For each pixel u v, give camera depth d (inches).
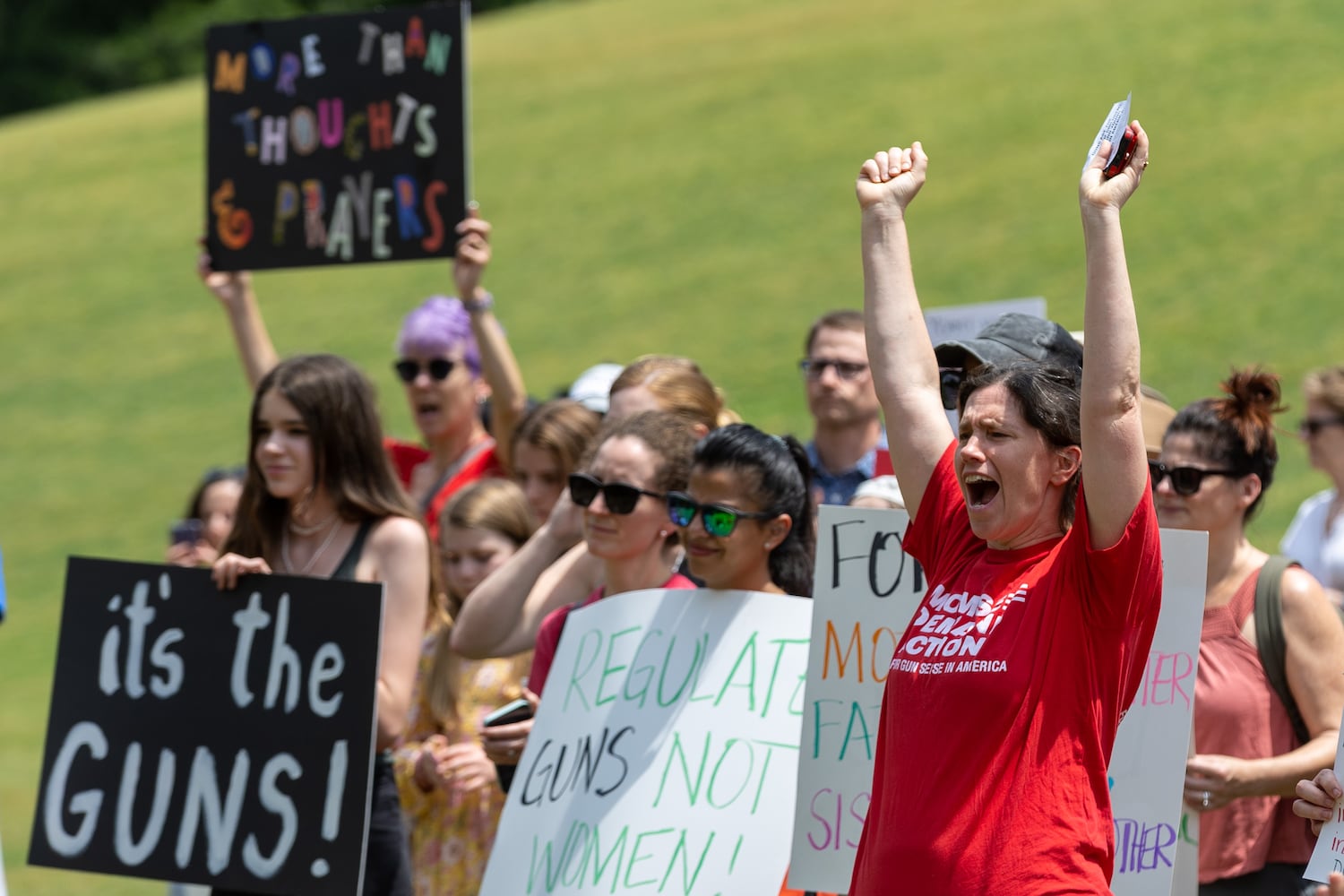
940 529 333.7
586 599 474.6
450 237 639.1
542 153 2891.2
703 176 2598.4
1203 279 1792.6
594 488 449.1
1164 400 478.3
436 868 537.6
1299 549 709.3
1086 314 298.2
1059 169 2240.4
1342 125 2084.2
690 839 404.2
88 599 490.6
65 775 482.6
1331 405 686.5
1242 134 2155.5
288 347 2294.5
